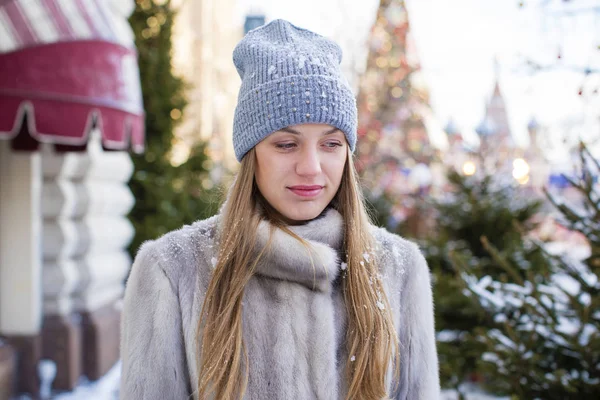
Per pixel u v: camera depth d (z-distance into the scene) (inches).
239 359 50.9
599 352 86.8
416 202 270.8
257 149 55.1
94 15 139.2
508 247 151.1
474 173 186.9
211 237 57.9
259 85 54.4
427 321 61.4
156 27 239.6
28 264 166.9
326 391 51.9
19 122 118.2
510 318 106.6
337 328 56.2
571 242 183.3
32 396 165.0
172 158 257.4
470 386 138.9
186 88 252.5
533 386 91.7
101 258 196.7
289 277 55.1
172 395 51.8
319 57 55.3
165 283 53.7
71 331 172.1
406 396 59.3
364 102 346.9
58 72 124.6
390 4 341.4
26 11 122.3
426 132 347.9
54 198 172.2
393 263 62.0
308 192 54.0
